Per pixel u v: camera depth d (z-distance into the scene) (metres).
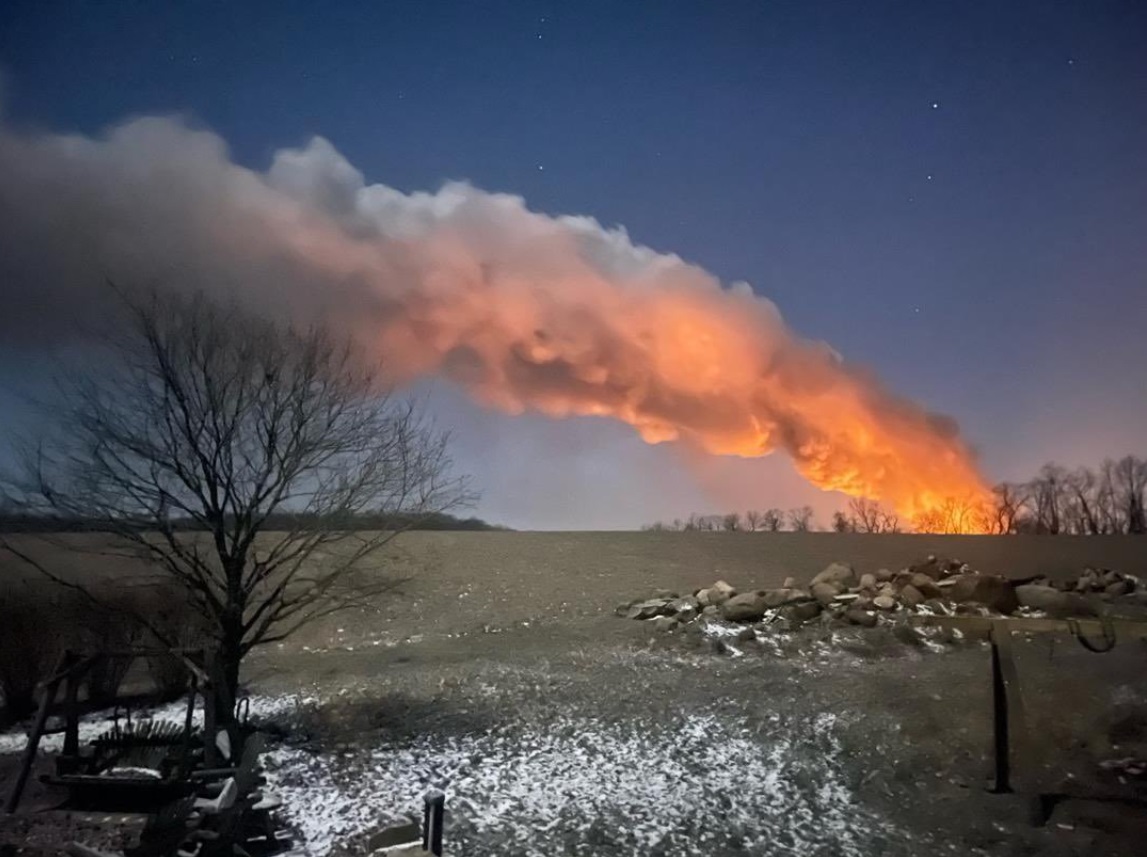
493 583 21.98
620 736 11.24
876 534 30.77
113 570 14.62
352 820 8.56
